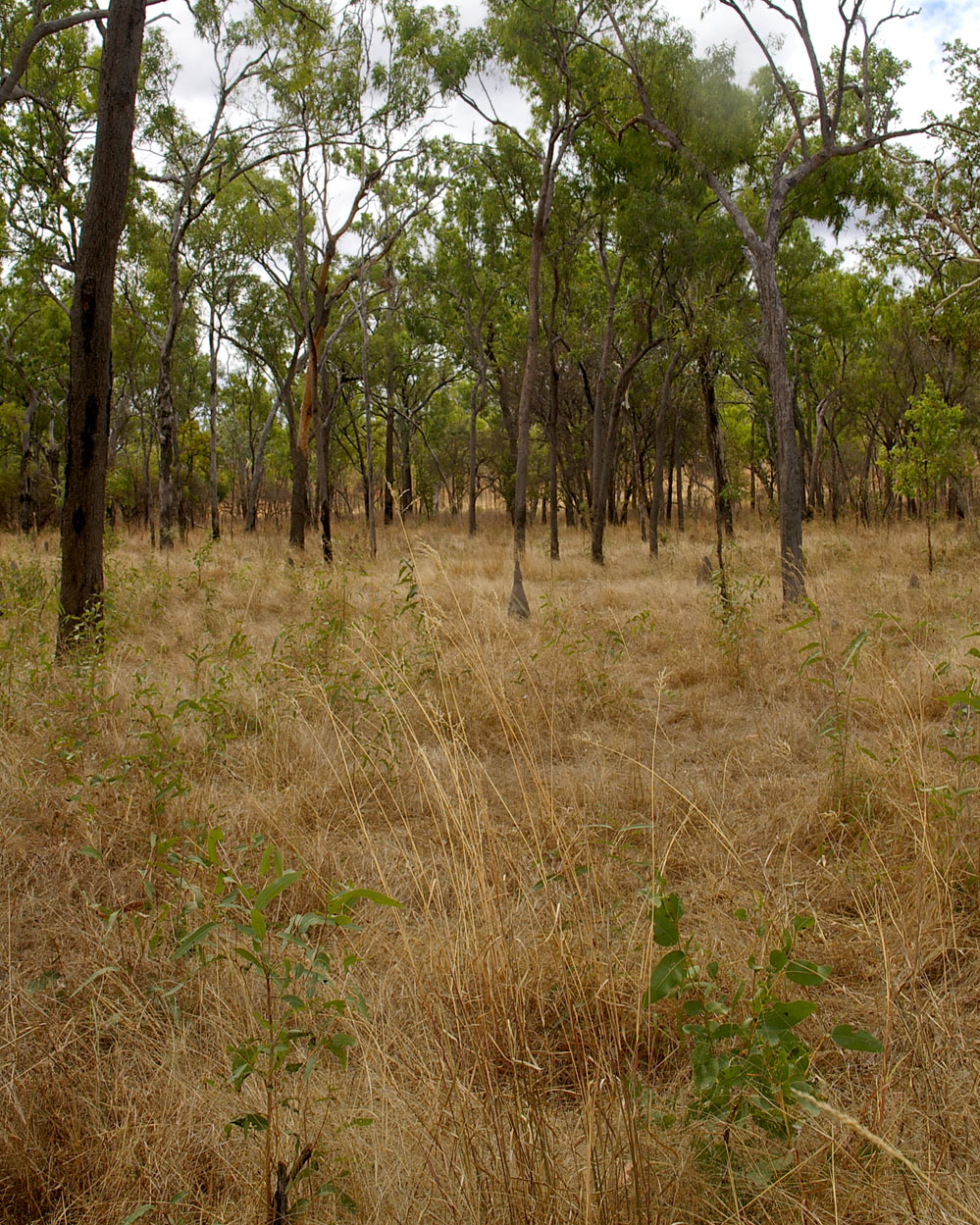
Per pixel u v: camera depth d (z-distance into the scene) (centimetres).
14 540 2019
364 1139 204
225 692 549
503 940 240
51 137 1816
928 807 338
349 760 466
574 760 491
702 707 586
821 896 317
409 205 1925
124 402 2692
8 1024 249
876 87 1237
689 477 3706
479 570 1524
